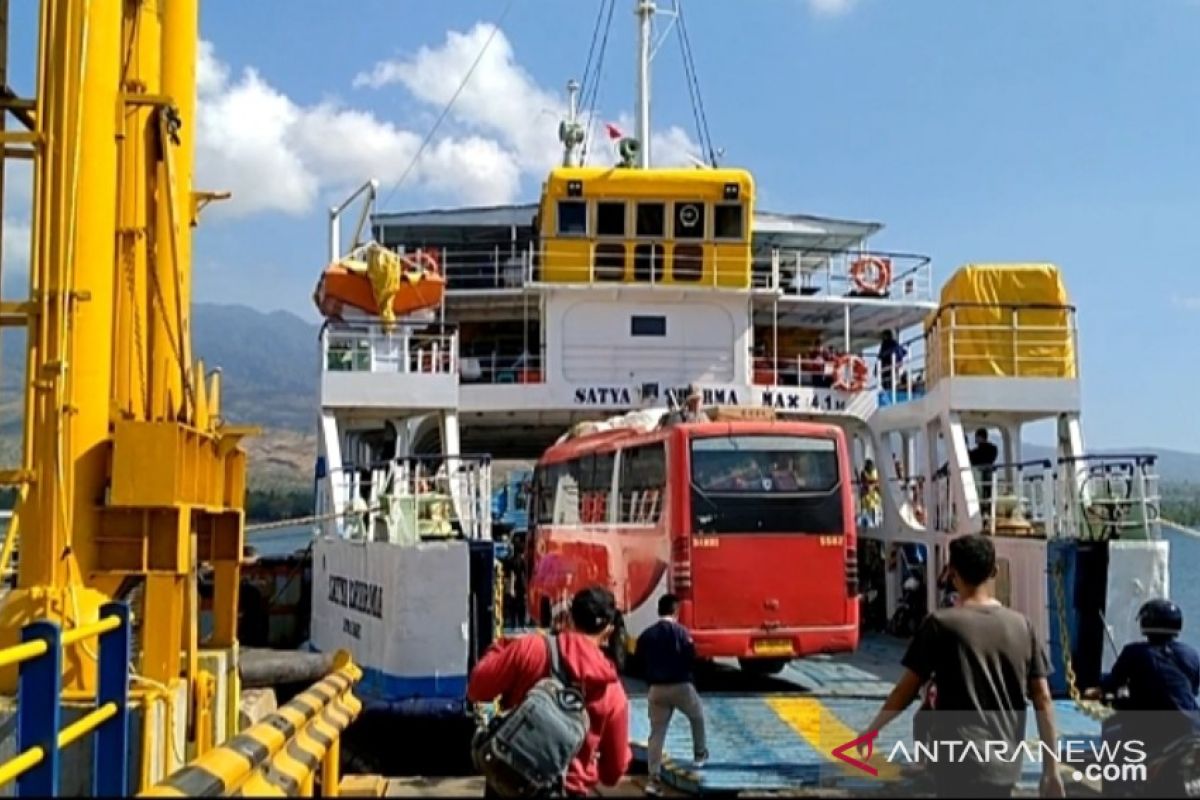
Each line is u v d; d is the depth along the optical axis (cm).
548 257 2167
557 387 2114
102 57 845
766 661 1561
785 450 1488
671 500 1466
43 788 560
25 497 809
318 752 657
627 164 2477
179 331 911
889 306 2255
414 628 1186
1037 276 1769
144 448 823
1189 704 750
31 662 571
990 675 558
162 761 790
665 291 2131
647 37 2539
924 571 1978
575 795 625
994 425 1895
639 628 1565
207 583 1541
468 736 1184
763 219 2492
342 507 1559
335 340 1783
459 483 1352
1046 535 1521
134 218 911
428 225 2422
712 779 1004
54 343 812
